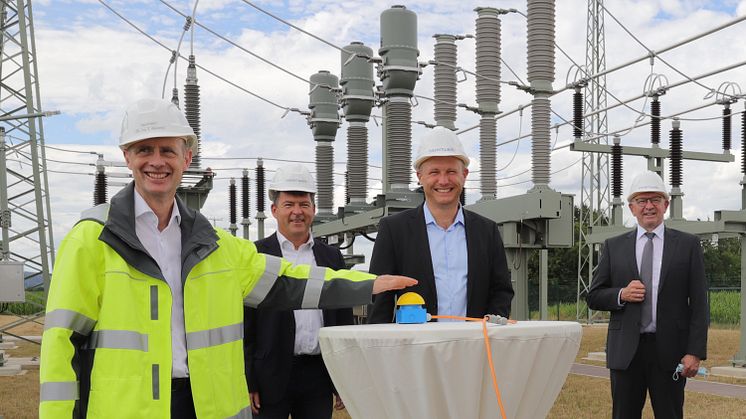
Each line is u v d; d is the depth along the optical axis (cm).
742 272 1159
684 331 518
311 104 1478
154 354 291
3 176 1325
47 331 277
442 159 399
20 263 1290
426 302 400
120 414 278
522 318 977
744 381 1078
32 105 1464
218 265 315
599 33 2484
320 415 470
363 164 1312
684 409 847
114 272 288
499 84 1071
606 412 833
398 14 1012
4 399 967
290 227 484
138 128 299
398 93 1020
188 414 300
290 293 339
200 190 1150
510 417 281
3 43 1491
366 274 344
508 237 956
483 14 1048
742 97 1163
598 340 1814
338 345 288
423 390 269
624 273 535
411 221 413
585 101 1862
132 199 305
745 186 1155
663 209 541
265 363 454
